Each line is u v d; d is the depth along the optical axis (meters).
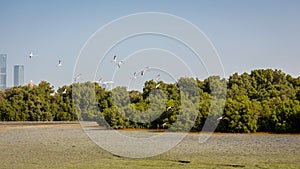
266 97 62.44
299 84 69.88
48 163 27.47
